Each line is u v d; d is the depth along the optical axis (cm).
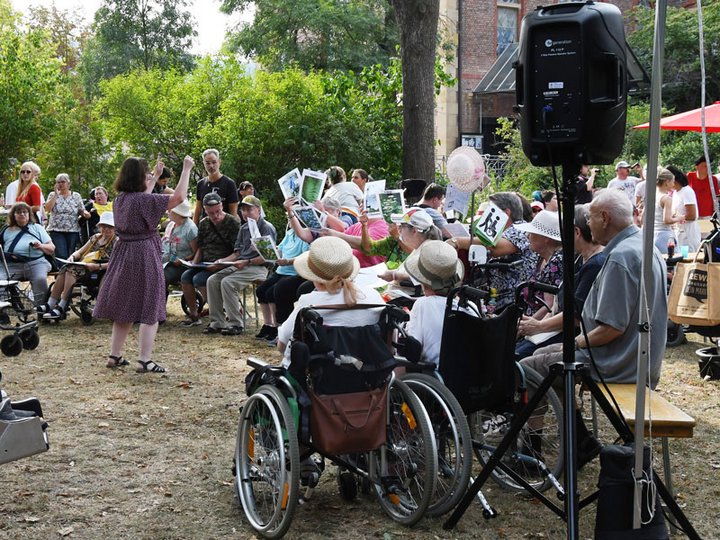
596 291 512
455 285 524
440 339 514
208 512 498
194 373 772
